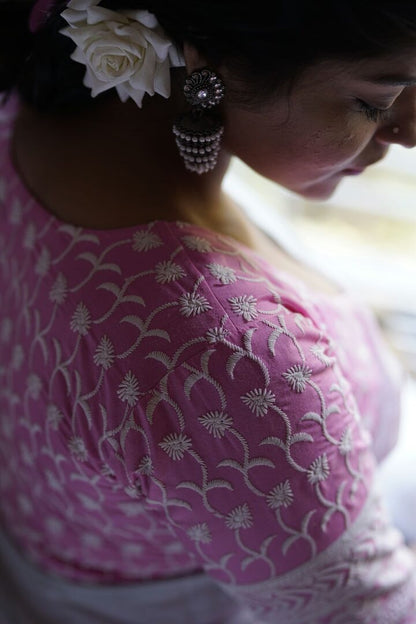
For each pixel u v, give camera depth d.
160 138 0.55
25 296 0.57
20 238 0.59
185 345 0.47
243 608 0.77
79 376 0.51
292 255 0.83
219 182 0.61
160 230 0.52
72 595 0.73
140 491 0.52
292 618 0.59
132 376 0.48
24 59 0.60
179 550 0.65
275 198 1.39
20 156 0.62
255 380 0.47
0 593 0.81
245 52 0.44
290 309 0.52
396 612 0.59
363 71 0.43
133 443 0.48
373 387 0.74
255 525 0.50
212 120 0.50
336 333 0.66
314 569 0.53
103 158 0.56
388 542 0.58
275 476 0.49
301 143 0.50
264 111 0.48
